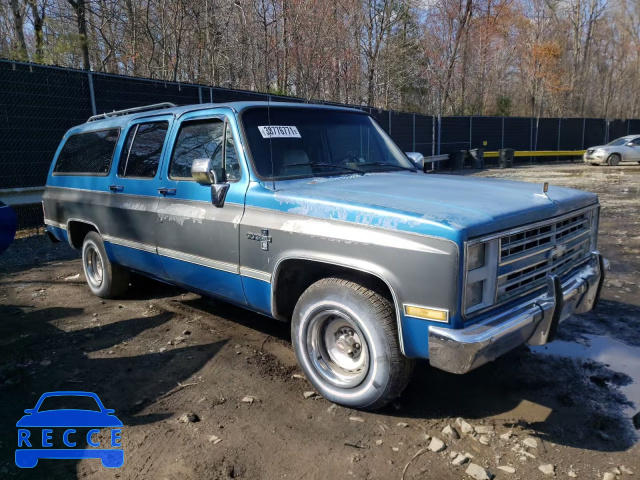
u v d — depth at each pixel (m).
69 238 5.97
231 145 3.94
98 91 10.55
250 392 3.63
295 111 4.32
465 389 3.61
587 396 3.49
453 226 2.74
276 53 21.23
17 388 3.78
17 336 4.78
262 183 3.71
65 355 4.34
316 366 3.49
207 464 2.85
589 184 16.34
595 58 44.25
